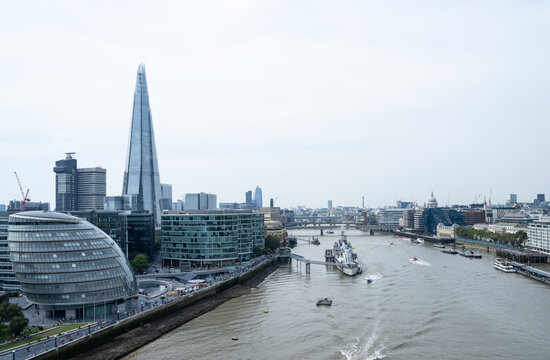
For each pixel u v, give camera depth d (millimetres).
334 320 164250
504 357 126312
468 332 147625
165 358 132500
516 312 171125
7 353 123125
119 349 139875
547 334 145250
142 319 164250
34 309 175625
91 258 168500
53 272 161875
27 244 163375
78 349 135375
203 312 185875
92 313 165750
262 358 129375
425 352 130250
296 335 149000
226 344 143125
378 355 128500
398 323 158375
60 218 170250
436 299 193125
